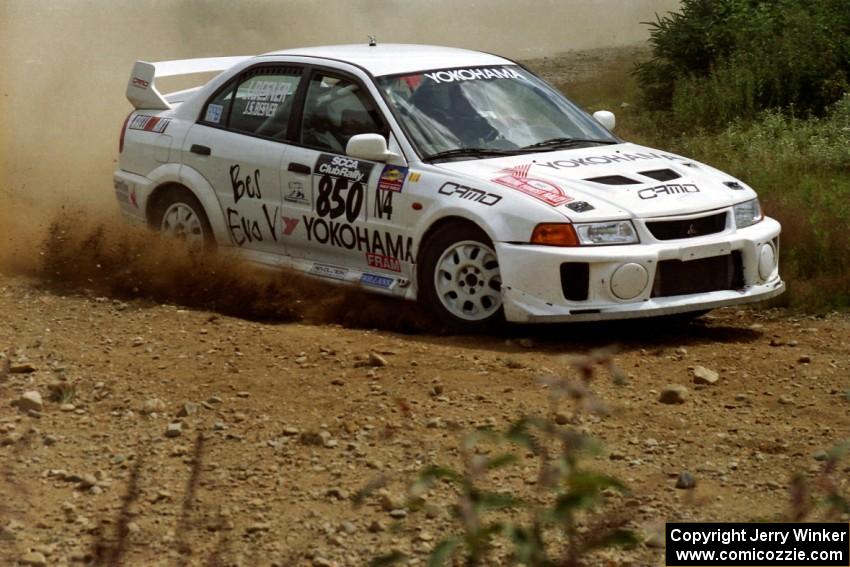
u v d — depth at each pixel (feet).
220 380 40.42
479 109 51.29
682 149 81.71
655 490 31.86
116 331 46.26
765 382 41.22
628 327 49.42
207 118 56.08
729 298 46.19
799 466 33.50
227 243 54.85
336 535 29.04
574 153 49.83
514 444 34.63
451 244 46.60
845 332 48.39
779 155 74.18
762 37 94.48
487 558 27.76
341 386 39.91
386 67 51.88
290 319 50.29
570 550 21.36
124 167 59.16
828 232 56.90
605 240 44.06
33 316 48.26
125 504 30.37
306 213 51.42
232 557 28.04
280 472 32.99
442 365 42.09
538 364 42.32
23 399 37.50
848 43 90.43
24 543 28.58
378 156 48.32
